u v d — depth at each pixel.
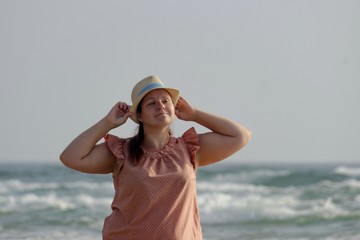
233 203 24.17
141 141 5.91
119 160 5.84
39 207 22.88
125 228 5.71
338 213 20.67
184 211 5.74
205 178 41.94
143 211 5.66
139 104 5.88
